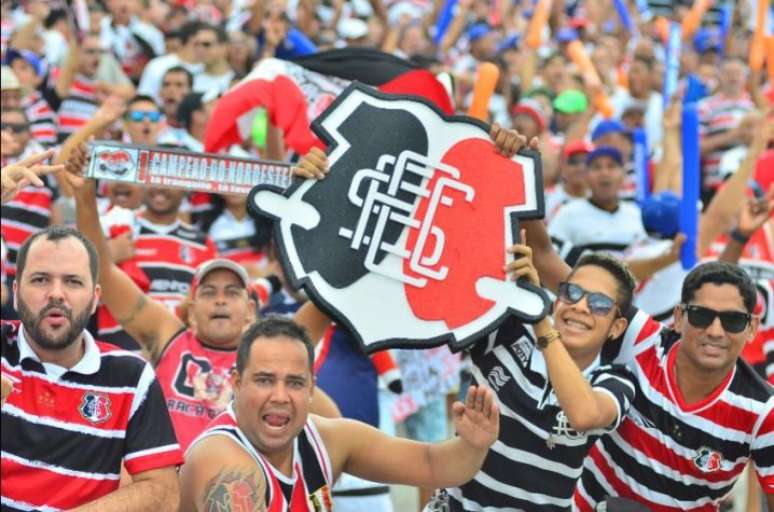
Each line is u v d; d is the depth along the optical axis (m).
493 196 9.66
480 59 29.38
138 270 15.27
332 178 9.53
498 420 9.37
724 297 10.19
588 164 18.28
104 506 8.74
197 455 9.00
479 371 10.34
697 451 10.55
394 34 28.84
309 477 9.23
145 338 12.09
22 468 8.77
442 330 9.53
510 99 26.89
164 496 9.00
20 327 8.98
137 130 19.05
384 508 14.39
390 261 9.54
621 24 33.09
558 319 10.30
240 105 14.16
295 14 28.14
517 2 34.19
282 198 9.45
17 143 17.12
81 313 8.80
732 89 26.25
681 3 38.16
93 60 22.44
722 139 23.98
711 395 10.45
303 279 9.38
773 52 19.92
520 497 10.28
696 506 10.78
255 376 8.84
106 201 18.02
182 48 23.91
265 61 14.36
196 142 19.50
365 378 14.52
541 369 10.17
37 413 8.81
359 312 9.47
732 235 15.39
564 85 26.73
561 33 31.53
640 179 20.64
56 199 17.61
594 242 18.17
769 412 10.32
